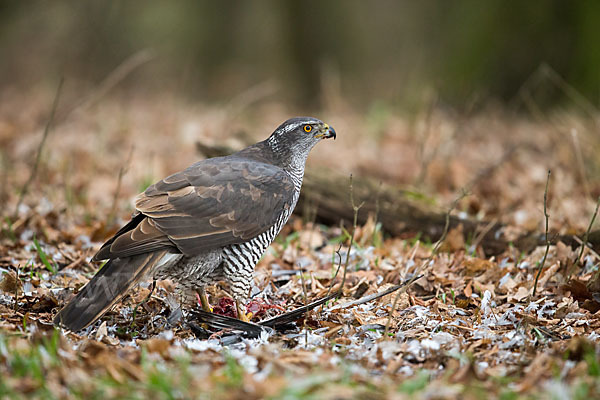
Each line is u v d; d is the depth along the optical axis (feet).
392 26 135.74
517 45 79.92
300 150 31.53
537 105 77.10
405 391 19.74
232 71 120.88
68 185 46.24
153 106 86.43
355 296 31.55
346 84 107.86
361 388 20.02
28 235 37.24
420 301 30.14
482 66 81.35
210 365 21.94
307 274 33.65
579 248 34.78
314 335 25.99
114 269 25.23
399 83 105.29
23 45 114.21
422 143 51.21
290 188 29.40
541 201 45.93
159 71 116.26
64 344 22.50
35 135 62.18
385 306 29.48
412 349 23.75
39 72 108.58
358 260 35.19
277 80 110.42
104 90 56.39
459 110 74.74
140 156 58.85
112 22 118.93
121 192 48.42
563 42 77.87
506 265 34.19
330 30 111.96
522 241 36.24
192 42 127.95
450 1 96.37
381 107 78.28
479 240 36.70
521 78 79.97
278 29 121.29
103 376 20.62
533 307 28.30
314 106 100.17
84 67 112.68
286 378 20.33
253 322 29.01
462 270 33.68
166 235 26.03
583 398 19.17
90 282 25.08
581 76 75.36
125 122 72.90
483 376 21.88
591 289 30.37
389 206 39.60
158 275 27.07
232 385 19.94
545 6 78.59
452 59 84.74
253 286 32.40
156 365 21.13
